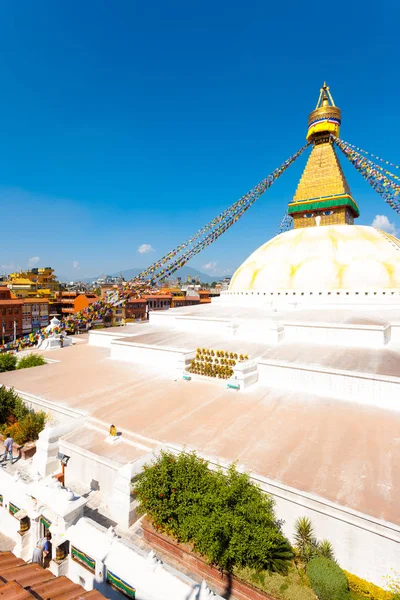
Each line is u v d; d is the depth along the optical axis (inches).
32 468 460.1
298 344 728.3
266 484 333.4
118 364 789.9
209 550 281.1
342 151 1062.4
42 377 700.7
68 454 437.7
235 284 1096.8
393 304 807.7
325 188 1079.0
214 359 666.8
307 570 282.0
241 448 393.7
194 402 540.7
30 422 521.0
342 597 263.7
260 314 884.0
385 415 473.7
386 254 888.9
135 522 363.3
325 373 556.4
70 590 214.7
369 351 651.5
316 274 895.7
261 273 1000.9
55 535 332.2
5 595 183.2
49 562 335.6
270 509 315.3
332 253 917.2
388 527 274.4
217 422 466.0
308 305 889.5
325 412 488.4
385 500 301.3
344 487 320.2
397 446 389.7
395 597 253.4
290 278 930.1
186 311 1042.1
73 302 2615.7
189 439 419.2
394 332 714.2
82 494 404.5
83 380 671.1
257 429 441.4
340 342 708.7
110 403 546.0
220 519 279.3
